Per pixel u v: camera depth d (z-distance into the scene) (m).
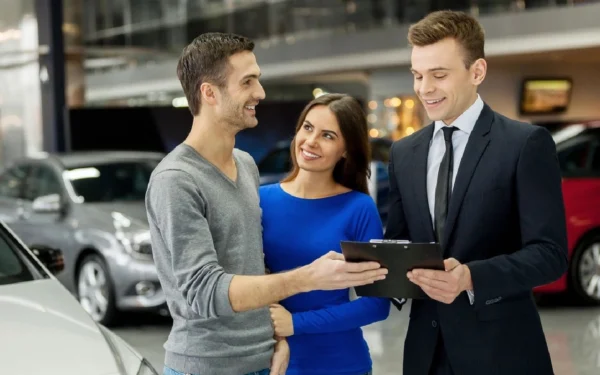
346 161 2.99
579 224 7.73
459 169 2.66
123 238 7.19
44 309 3.15
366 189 3.05
